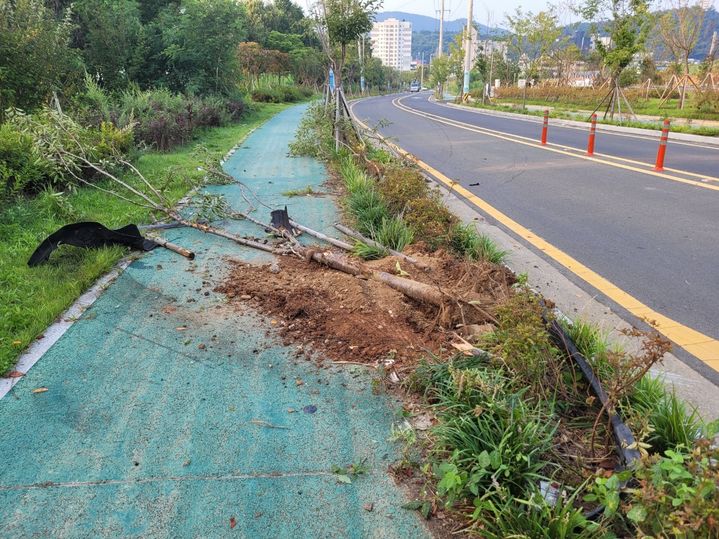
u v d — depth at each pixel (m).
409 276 4.73
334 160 11.12
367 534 2.33
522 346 3.02
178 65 21.11
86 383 3.40
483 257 5.31
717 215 7.45
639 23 21.73
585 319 4.16
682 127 18.92
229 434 2.95
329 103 13.36
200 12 20.52
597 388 2.99
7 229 5.99
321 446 2.86
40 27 9.95
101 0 18.11
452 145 15.75
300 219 6.99
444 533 2.34
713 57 26.84
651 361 2.75
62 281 4.80
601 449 2.77
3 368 3.48
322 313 4.27
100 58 17.03
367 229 6.20
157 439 2.91
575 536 2.17
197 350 3.80
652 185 9.49
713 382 3.50
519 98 42.16
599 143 15.81
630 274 5.41
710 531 1.87
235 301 4.55
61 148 7.48
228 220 6.94
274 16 56.41
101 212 7.06
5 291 4.49
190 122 15.14
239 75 25.08
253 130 17.98
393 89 96.25
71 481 2.62
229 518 2.41
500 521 2.24
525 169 11.48
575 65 41.41
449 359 3.41
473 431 2.73
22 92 9.80
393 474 2.67
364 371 3.53
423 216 5.87
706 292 4.95
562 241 6.52
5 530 2.34
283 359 3.68
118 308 4.41
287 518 2.41
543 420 2.92
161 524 2.38
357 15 12.19
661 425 2.79
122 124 12.02
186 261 5.46
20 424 3.02
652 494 2.02
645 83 33.16
